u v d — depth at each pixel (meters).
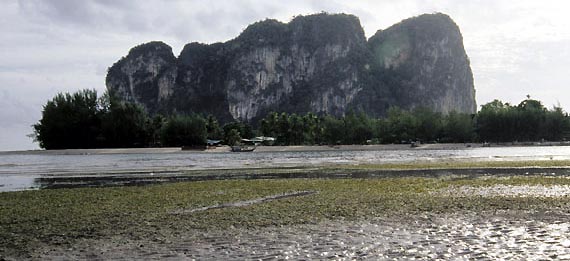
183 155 115.69
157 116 167.00
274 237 15.97
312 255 13.51
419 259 12.85
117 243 15.61
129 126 147.62
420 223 17.86
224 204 24.61
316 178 39.34
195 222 19.02
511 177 36.16
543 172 41.47
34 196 29.45
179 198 27.11
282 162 70.69
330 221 18.66
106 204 25.06
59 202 26.30
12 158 102.75
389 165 56.09
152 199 26.80
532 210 20.16
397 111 181.50
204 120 170.25
